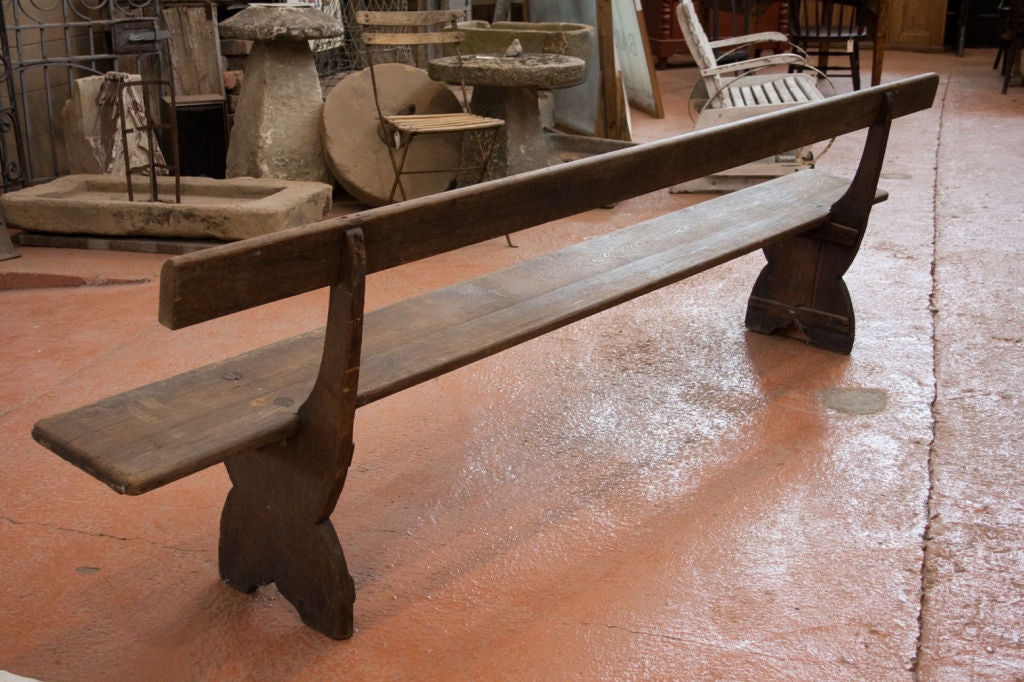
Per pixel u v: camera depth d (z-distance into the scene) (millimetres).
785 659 2281
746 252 3410
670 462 3141
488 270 4922
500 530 2789
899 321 4188
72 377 3754
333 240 1997
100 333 4184
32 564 2652
